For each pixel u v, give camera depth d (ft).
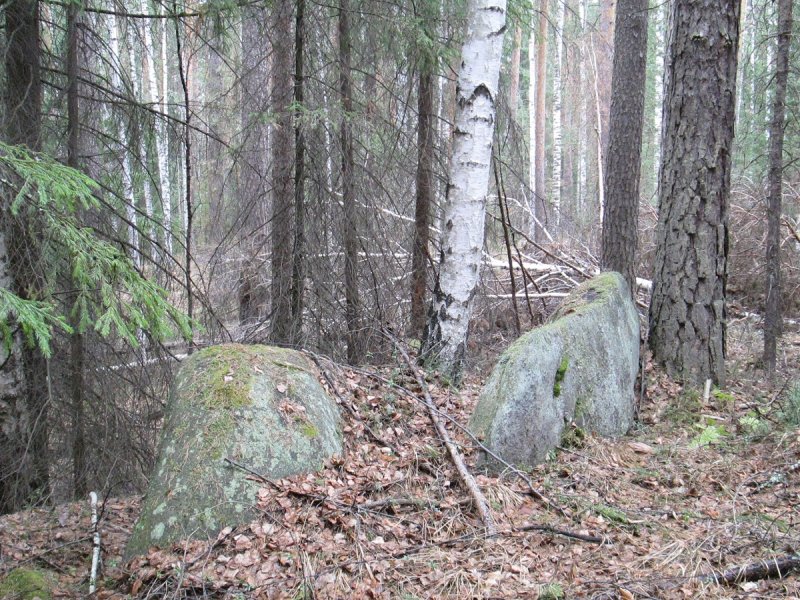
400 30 26.96
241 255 32.09
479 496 14.08
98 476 21.89
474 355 30.01
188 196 26.81
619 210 32.58
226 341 27.61
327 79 28.07
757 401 21.54
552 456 16.93
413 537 13.08
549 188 87.35
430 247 36.40
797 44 34.42
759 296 38.78
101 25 25.59
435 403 19.10
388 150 29.17
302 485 13.53
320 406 15.46
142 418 23.57
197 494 12.89
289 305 28.07
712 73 22.20
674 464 17.17
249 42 32.50
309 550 12.23
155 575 11.71
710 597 10.80
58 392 21.09
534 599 10.94
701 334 22.71
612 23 57.36
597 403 18.79
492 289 38.42
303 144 27.27
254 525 12.66
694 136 22.53
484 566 12.03
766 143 50.29
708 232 22.58
